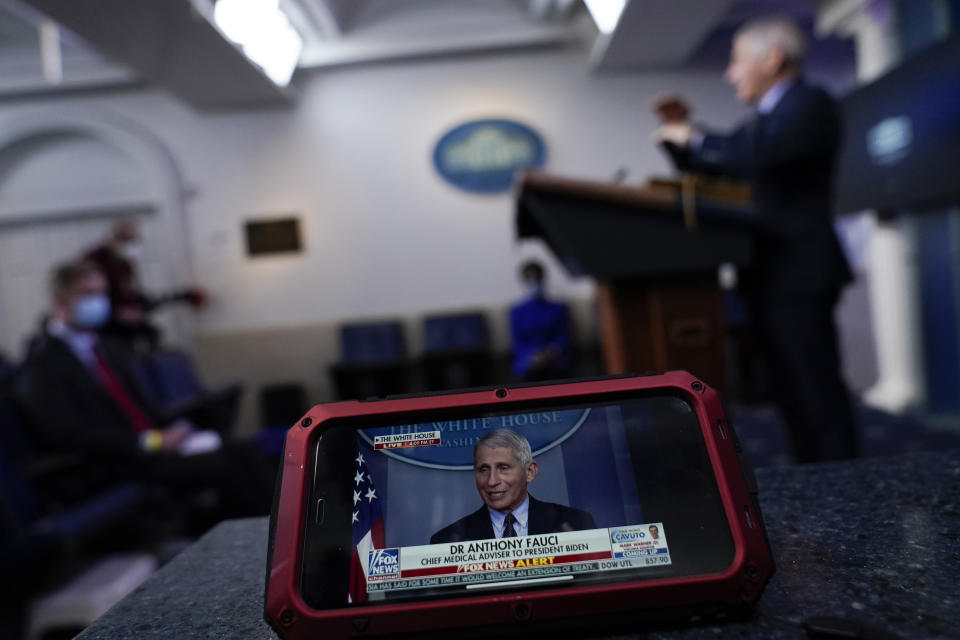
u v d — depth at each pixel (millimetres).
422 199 5703
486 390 503
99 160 5852
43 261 5980
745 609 432
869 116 3717
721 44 5527
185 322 5719
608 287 1527
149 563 2002
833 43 5590
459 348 5426
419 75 5668
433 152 5641
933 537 519
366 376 5258
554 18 5301
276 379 5711
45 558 1654
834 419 1581
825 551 514
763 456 3105
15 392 2336
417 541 452
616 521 458
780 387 1697
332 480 468
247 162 5695
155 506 2531
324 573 435
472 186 5652
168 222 5625
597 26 4879
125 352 2812
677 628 426
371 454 481
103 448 2299
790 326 1611
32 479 2066
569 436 489
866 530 546
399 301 5723
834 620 395
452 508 465
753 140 1682
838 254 1616
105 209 5855
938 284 3697
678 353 1483
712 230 1428
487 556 448
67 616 1666
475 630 417
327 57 5410
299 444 474
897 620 405
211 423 4098
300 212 5711
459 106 5656
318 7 4762
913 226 3828
